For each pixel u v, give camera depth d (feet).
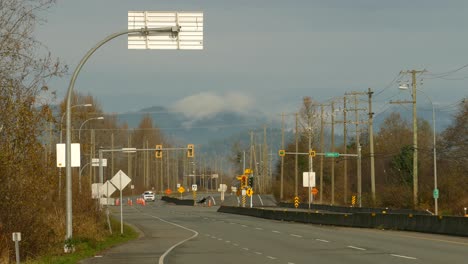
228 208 359.46
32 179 105.81
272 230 190.80
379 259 96.63
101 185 176.14
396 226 183.32
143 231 196.54
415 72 284.41
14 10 101.09
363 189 512.22
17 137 102.37
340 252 110.73
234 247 128.06
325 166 533.55
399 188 341.62
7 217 103.71
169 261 101.24
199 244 139.13
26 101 103.24
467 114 319.47
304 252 112.16
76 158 118.52
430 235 156.46
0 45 100.37
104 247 132.67
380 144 515.50
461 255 101.09
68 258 103.45
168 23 104.94
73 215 150.30
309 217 239.91
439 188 314.76
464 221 150.61
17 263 84.89
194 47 104.94
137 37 104.22
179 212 362.53
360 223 203.21
